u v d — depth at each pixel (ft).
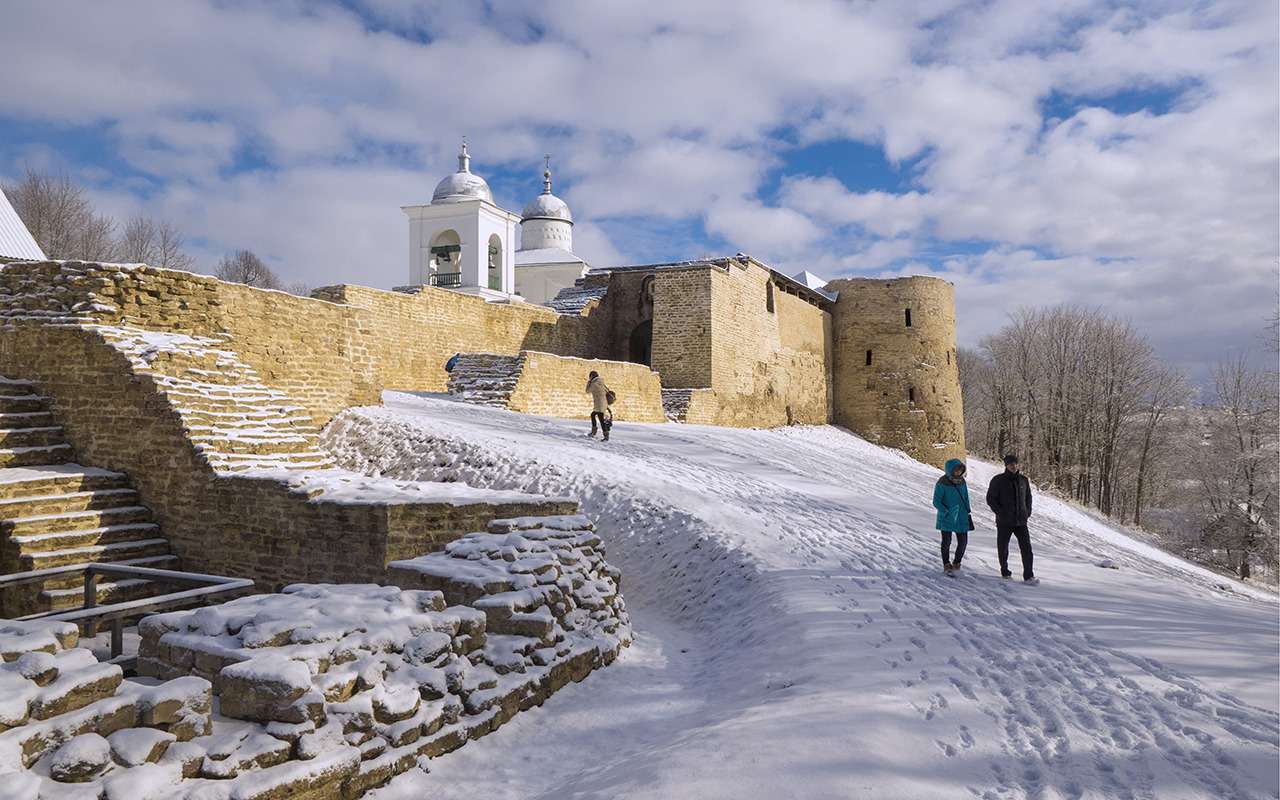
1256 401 148.56
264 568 37.47
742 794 13.70
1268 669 21.84
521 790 16.76
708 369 110.63
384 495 36.45
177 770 13.19
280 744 14.79
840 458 87.51
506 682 20.90
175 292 48.14
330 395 59.77
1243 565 139.03
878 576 34.45
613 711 21.70
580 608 27.09
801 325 145.79
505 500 35.12
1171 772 14.96
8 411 42.22
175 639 17.42
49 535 35.76
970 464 176.14
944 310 159.12
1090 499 180.65
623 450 58.54
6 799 10.84
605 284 127.85
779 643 25.48
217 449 40.37
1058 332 186.91
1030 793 14.07
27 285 46.14
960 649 23.52
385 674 17.92
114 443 41.88
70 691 12.80
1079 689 19.89
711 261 120.57
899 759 15.14
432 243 146.00
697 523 41.78
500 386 77.56
